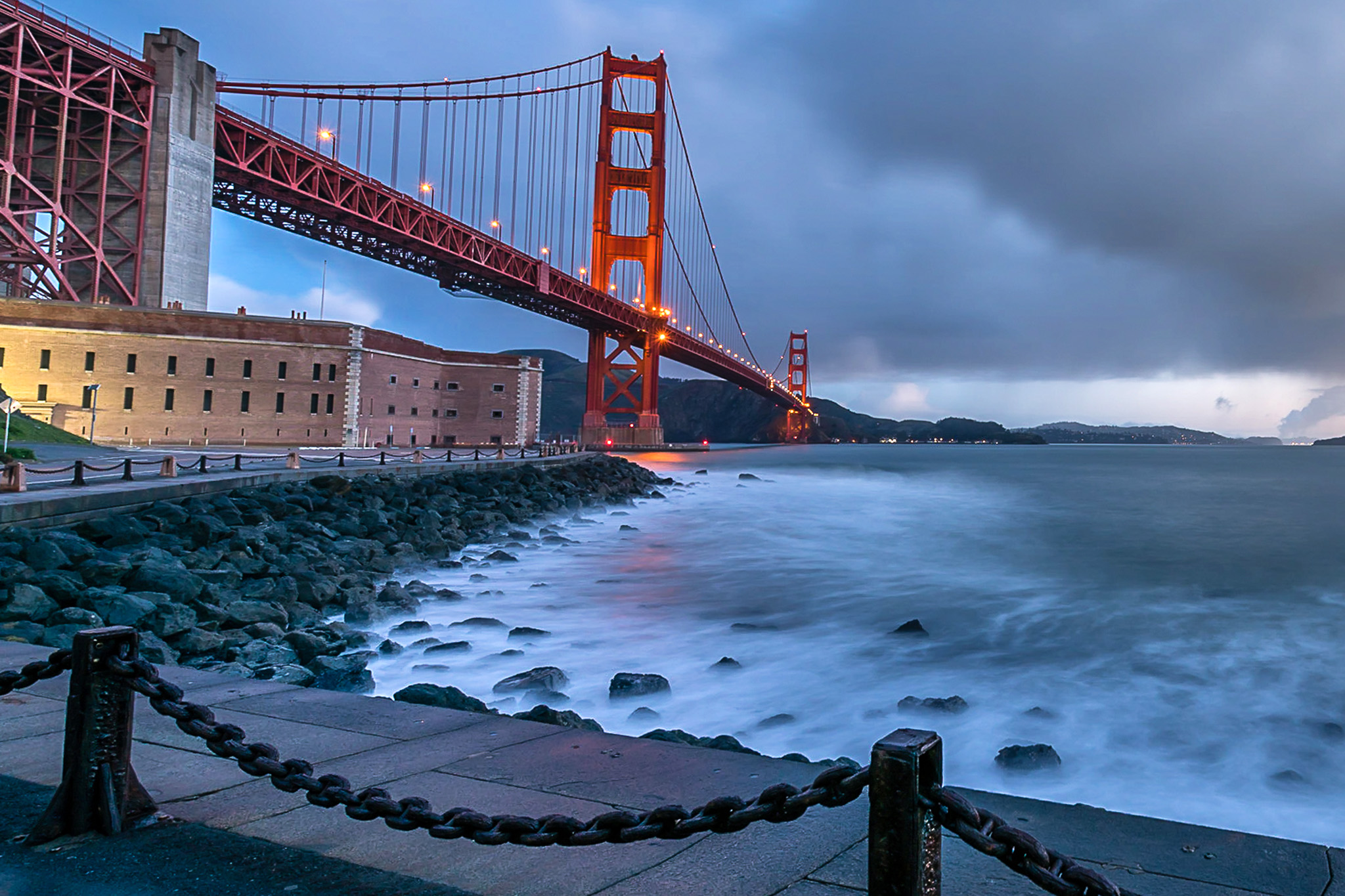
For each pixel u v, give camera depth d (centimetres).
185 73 5588
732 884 278
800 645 1227
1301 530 2942
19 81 4994
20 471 1554
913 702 920
